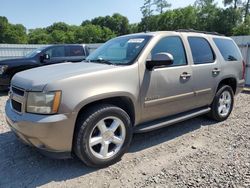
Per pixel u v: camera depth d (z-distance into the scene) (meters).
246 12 60.66
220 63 4.88
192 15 65.38
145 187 2.83
